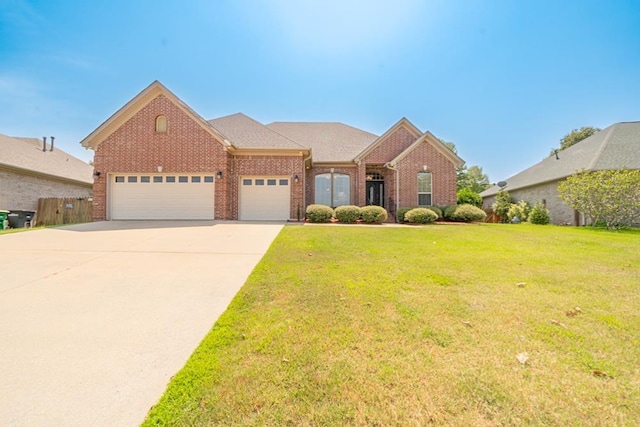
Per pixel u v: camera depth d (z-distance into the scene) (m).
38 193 17.53
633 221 13.50
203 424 1.76
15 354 2.52
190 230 10.47
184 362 2.43
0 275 4.80
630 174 13.02
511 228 12.41
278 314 3.32
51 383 2.14
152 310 3.49
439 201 16.62
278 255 6.41
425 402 1.93
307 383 2.11
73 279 4.64
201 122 14.23
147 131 14.33
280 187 15.20
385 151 17.73
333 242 8.10
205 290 4.21
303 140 19.97
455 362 2.38
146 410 1.90
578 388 2.05
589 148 18.23
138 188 14.42
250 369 2.28
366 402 1.93
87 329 3.00
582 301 3.73
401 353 2.51
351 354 2.49
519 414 1.82
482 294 3.98
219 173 14.26
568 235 10.12
